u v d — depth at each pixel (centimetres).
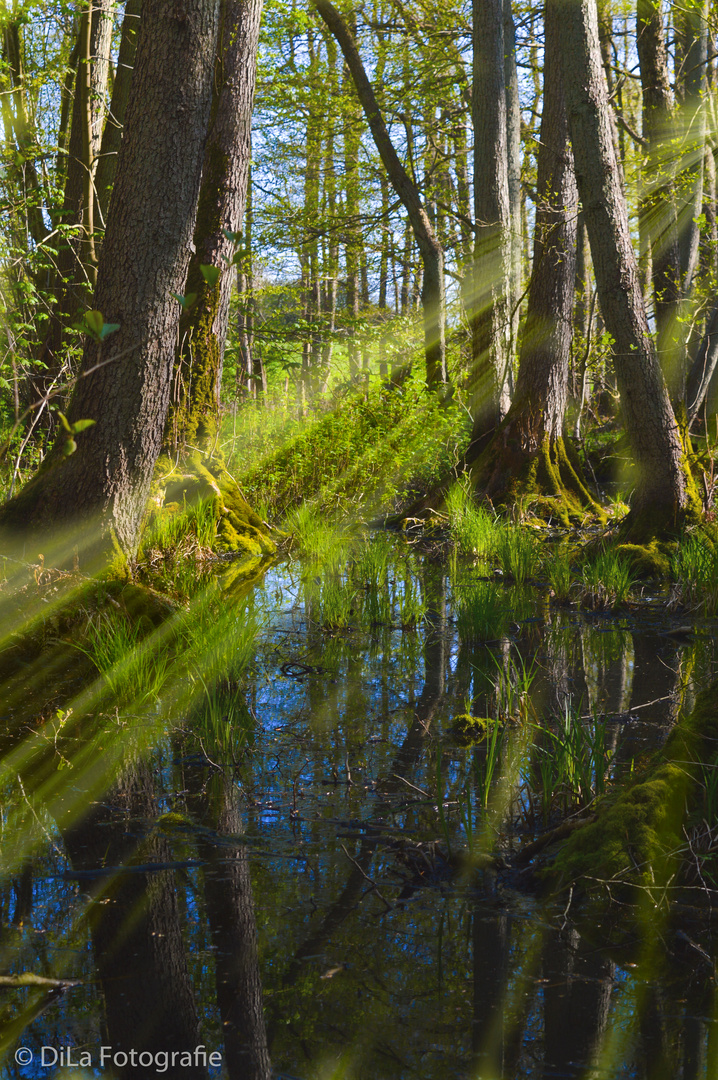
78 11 1152
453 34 1669
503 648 605
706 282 1360
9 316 997
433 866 300
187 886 288
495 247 1259
